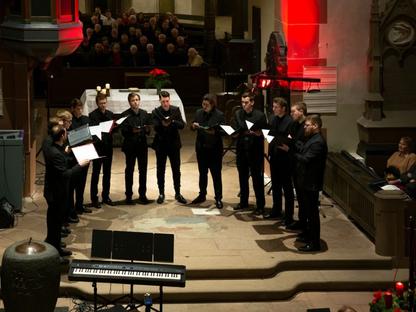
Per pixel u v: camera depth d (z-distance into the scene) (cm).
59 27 1622
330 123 1875
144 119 1691
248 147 1638
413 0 1827
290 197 1586
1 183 1633
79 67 2627
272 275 1436
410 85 1859
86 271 1216
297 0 1823
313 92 1850
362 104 1872
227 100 2256
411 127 1838
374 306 1201
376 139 1842
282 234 1568
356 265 1468
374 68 1831
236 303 1385
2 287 1223
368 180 1586
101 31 2853
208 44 3328
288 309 1362
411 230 1309
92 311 1322
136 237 1229
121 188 1831
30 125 1733
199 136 1683
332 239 1559
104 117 1691
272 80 1805
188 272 1415
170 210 1686
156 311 1242
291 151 1561
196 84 2697
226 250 1491
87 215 1644
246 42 2283
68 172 1412
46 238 1438
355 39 1850
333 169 1752
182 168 1998
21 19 1619
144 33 2866
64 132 1417
